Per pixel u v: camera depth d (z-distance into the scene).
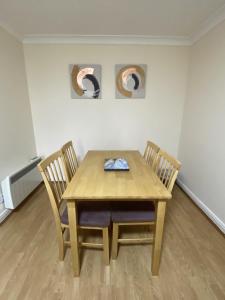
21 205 2.44
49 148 3.07
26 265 1.54
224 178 1.93
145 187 1.37
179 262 1.57
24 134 2.69
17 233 1.93
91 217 1.45
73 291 1.33
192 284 1.38
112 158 2.12
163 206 1.31
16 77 2.49
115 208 1.56
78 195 1.25
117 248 1.64
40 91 2.84
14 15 2.02
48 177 1.45
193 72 2.63
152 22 2.20
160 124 3.00
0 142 2.13
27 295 1.30
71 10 1.92
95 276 1.44
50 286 1.37
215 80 2.10
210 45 2.20
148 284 1.38
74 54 2.71
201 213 2.29
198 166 2.47
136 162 1.98
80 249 1.71
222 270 1.50
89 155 2.26
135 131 3.01
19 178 2.30
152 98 2.89
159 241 1.38
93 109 2.91
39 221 2.12
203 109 2.35
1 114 2.15
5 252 1.68
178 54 2.75
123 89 2.83
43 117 2.94
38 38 2.62
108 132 3.01
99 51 2.70
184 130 2.89
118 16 2.06
